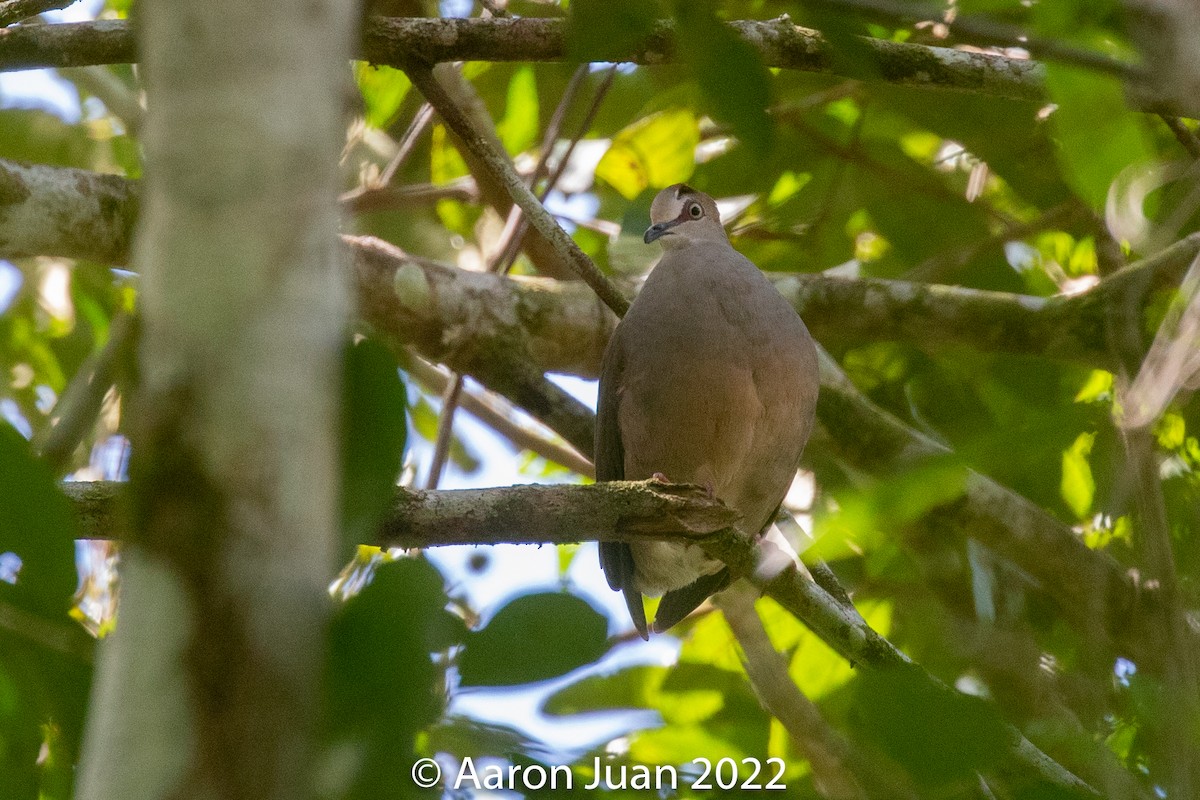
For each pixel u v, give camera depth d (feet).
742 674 33.63
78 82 40.01
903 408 42.06
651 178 43.52
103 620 29.84
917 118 39.93
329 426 10.69
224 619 10.27
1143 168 30.17
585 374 37.83
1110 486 29.53
